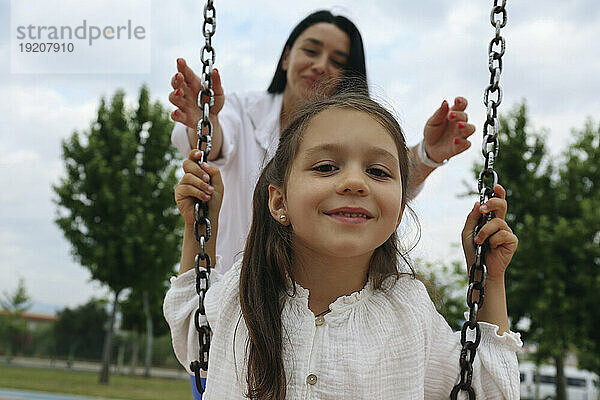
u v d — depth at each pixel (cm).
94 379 1894
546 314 1183
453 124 241
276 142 212
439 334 161
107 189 1588
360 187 141
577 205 1231
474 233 166
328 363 148
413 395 149
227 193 256
